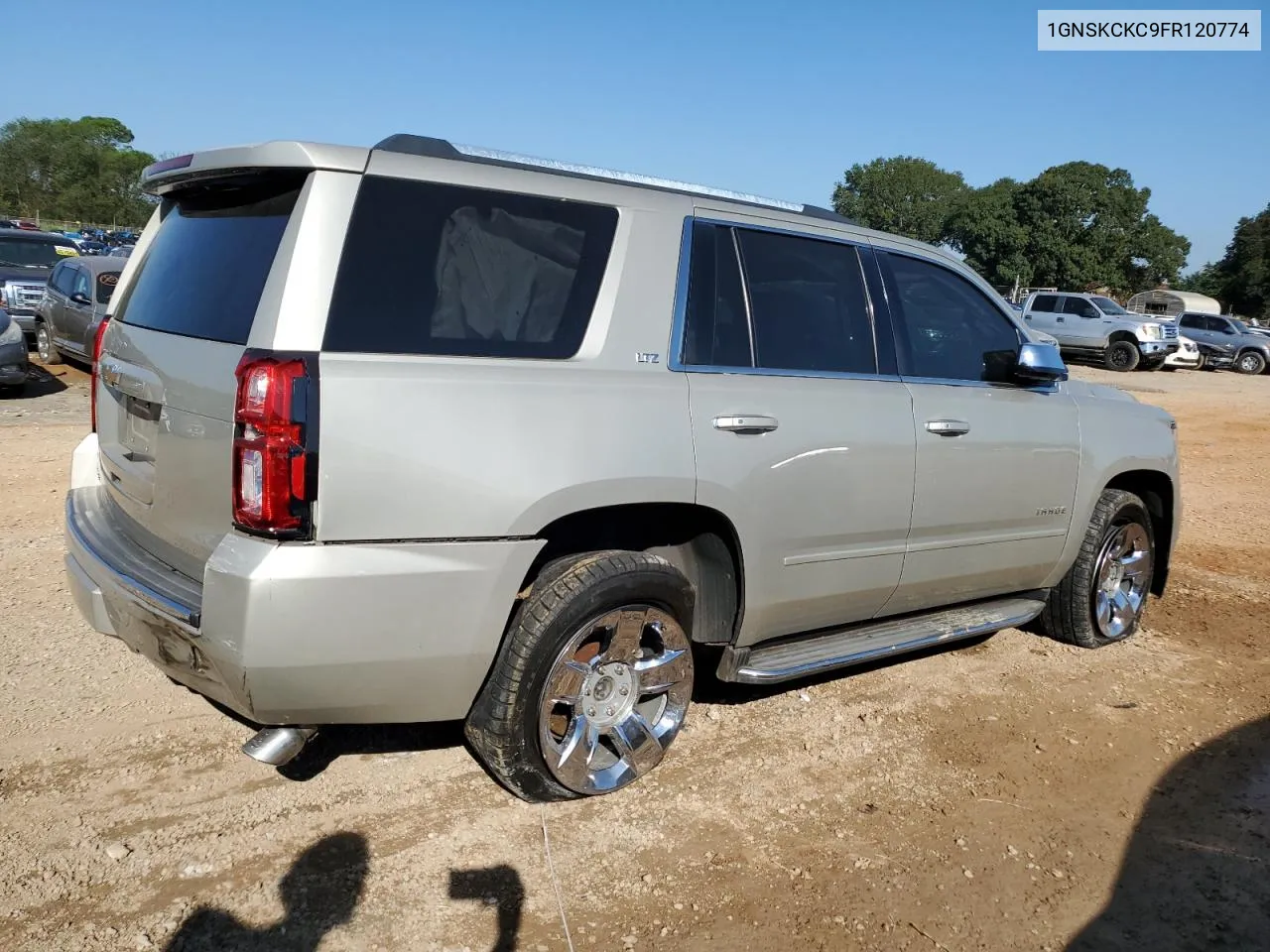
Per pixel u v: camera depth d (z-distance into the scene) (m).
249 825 3.16
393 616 2.80
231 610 2.65
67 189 90.81
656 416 3.29
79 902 2.75
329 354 2.74
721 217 3.69
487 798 3.40
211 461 2.81
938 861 3.23
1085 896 3.10
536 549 3.01
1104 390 5.44
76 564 3.38
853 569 4.00
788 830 3.35
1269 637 5.64
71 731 3.65
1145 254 74.00
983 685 4.71
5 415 10.20
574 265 3.27
